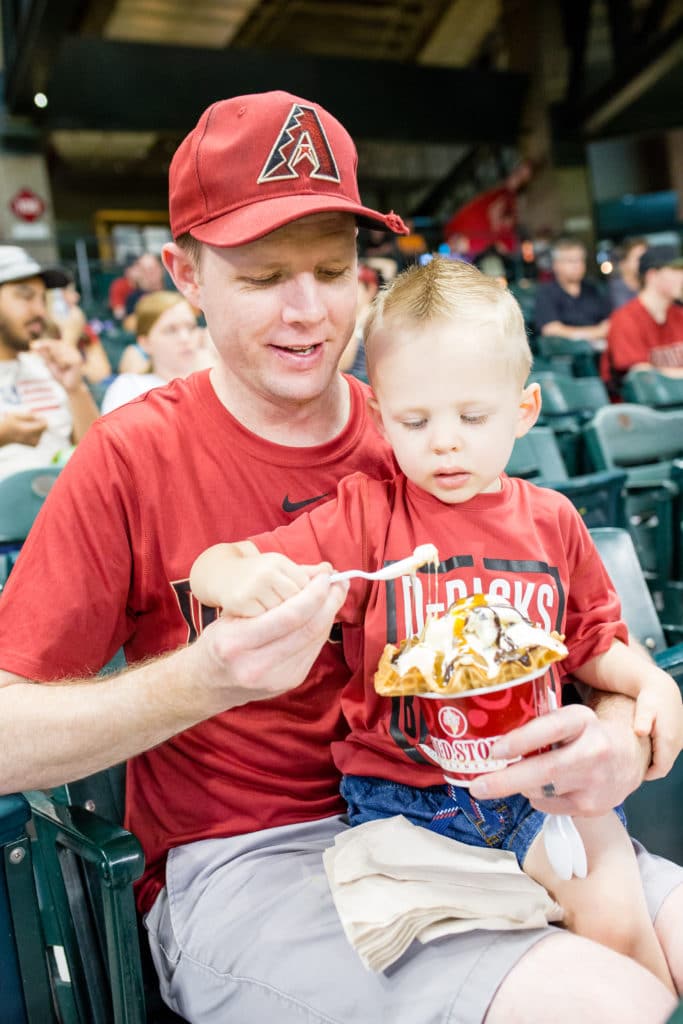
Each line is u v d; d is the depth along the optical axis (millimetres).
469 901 956
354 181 1237
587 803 901
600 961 896
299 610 863
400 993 938
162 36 13227
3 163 11734
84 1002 1205
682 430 3219
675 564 2682
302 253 1138
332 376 1224
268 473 1249
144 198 18266
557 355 6699
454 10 13906
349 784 1166
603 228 16609
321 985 983
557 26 14266
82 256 10008
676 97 14227
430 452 1089
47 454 3719
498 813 1058
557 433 3627
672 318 5613
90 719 1014
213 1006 1086
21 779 1046
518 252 11719
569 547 1215
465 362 1055
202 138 1152
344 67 13352
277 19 13336
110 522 1187
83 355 4945
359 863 1014
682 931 1034
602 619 1212
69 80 11578
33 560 1159
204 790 1217
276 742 1215
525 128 15047
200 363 4086
